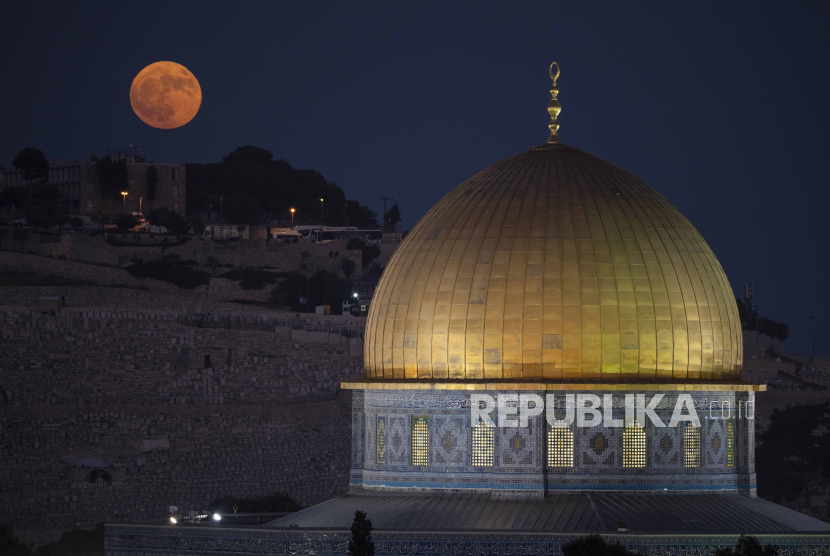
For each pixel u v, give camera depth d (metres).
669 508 184.88
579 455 188.38
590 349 188.12
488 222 198.50
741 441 195.00
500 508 185.75
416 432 196.12
